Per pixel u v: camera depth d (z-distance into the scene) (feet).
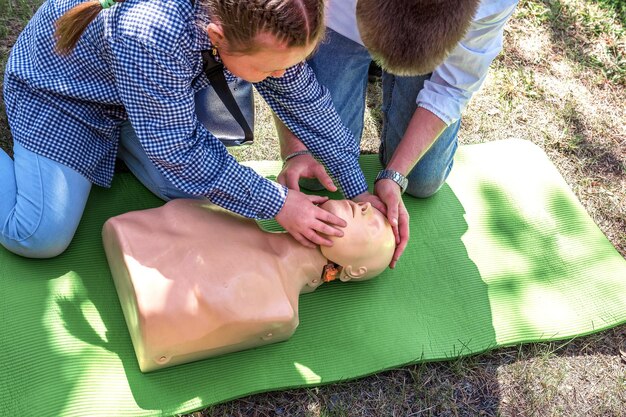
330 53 6.00
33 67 5.12
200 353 4.81
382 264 5.37
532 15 9.07
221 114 6.14
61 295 5.16
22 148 5.22
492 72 8.30
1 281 5.13
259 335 4.88
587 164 7.54
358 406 5.06
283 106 5.44
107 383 4.72
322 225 4.98
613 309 6.00
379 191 5.59
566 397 5.41
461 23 4.13
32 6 7.69
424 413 5.13
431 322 5.64
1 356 4.72
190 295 4.59
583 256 6.44
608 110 8.18
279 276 4.97
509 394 5.35
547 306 5.94
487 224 6.57
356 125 6.59
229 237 5.03
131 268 4.63
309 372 5.08
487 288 6.00
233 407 4.87
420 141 5.65
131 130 5.66
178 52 4.38
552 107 8.07
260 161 6.72
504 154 7.30
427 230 6.39
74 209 5.32
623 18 9.32
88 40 4.81
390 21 4.08
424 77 5.92
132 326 4.76
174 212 5.08
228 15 4.02
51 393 4.59
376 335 5.43
